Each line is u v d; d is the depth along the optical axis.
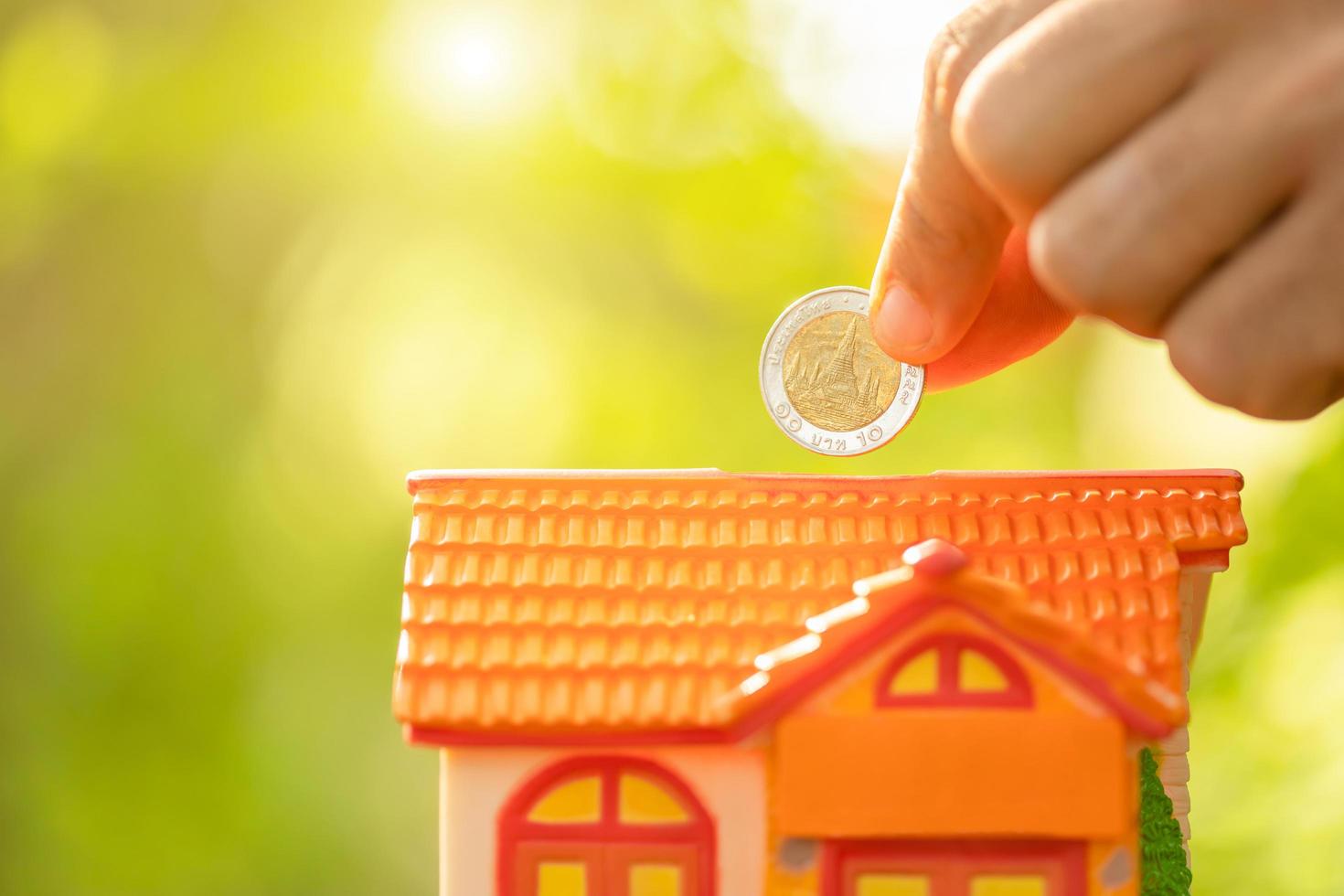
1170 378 5.32
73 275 5.39
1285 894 3.74
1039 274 0.99
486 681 1.52
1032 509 1.62
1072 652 1.42
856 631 1.42
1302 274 0.92
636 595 1.57
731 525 1.61
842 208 5.31
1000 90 0.96
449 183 5.65
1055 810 1.42
